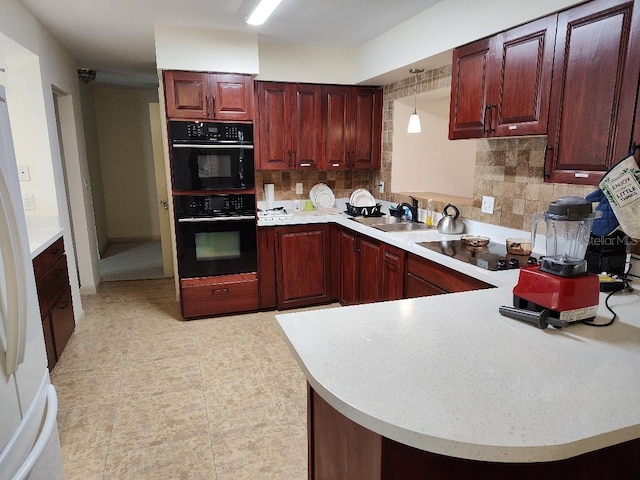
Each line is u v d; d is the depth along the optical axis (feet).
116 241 21.91
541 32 6.27
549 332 4.19
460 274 7.31
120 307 13.01
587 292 4.26
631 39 4.97
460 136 8.27
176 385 8.55
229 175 11.60
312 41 11.85
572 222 4.83
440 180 13.42
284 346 10.34
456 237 9.56
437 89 10.50
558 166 6.14
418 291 8.71
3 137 4.42
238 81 11.25
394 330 4.25
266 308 12.69
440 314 4.70
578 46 5.68
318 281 13.01
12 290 4.00
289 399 8.08
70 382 8.65
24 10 9.05
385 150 13.21
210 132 11.23
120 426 7.24
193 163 11.23
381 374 3.37
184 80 10.84
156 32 10.36
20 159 10.31
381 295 10.31
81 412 7.63
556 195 7.49
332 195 14.14
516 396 3.06
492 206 9.05
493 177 8.96
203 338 10.78
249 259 12.20
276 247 12.39
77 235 13.89
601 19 5.33
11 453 3.83
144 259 18.76
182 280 11.69
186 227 11.44
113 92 20.39
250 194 11.91
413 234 9.98
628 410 2.89
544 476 3.10
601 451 3.18
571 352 3.75
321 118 12.68
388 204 13.23
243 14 9.57
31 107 10.17
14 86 10.00
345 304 12.56
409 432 2.69
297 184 13.87
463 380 3.28
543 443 2.58
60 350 9.52
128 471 6.21
